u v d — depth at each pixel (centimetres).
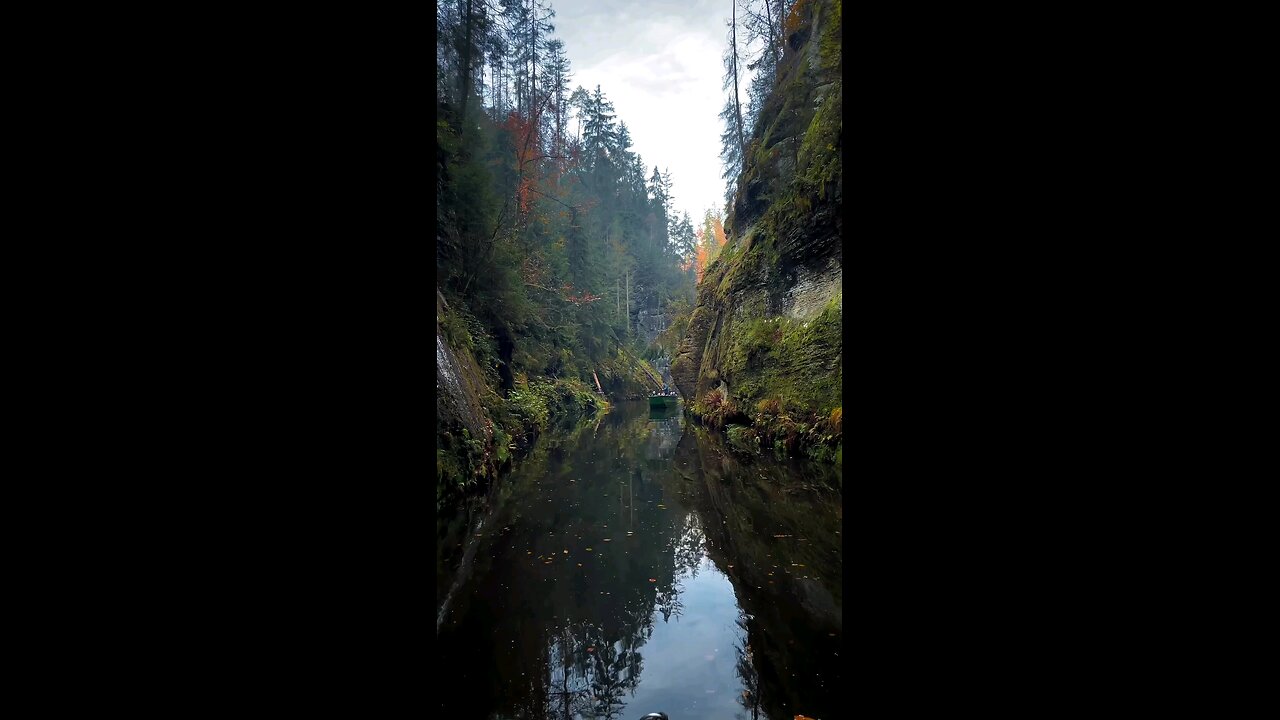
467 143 1438
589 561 558
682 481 978
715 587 483
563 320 2631
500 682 335
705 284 2423
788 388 1260
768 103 1973
